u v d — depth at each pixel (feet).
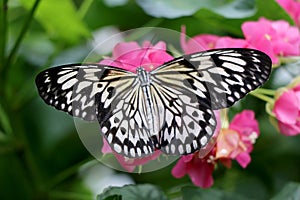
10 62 2.66
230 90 2.20
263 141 2.90
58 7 2.77
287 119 2.52
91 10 3.00
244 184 2.88
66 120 2.96
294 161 2.93
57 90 2.16
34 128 2.96
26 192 2.97
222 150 2.39
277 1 2.72
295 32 2.60
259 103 2.81
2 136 2.75
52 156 2.96
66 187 2.94
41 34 3.02
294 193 2.57
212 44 2.59
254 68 2.19
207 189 2.58
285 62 2.59
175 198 2.70
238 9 2.69
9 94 2.75
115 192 2.47
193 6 2.73
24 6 2.82
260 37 2.50
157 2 2.75
